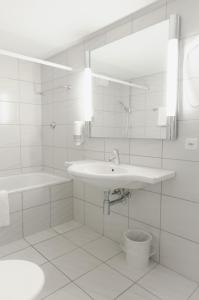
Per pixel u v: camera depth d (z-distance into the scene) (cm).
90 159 220
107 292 137
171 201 156
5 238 193
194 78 139
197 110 139
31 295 81
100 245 193
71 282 146
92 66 205
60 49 238
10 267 97
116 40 182
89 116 212
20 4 154
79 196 236
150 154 167
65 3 154
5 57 251
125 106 180
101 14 169
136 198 178
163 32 152
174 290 139
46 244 194
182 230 152
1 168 259
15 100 263
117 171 171
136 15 166
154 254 169
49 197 224
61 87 249
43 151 292
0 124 254
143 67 166
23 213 204
